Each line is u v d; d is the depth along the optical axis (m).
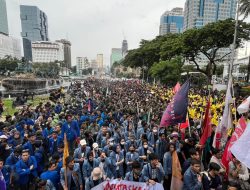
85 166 6.81
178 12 147.00
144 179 5.93
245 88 28.56
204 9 86.56
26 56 191.12
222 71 73.81
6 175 6.52
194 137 9.30
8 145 8.10
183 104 7.56
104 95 30.66
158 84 57.12
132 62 82.62
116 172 7.39
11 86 49.09
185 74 48.41
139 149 8.05
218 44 40.72
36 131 9.55
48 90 54.16
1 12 191.75
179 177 6.08
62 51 192.50
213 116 12.72
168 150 7.00
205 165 7.85
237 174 5.93
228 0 84.25
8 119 12.03
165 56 49.81
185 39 41.12
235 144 4.84
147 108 16.56
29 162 6.89
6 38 151.12
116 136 9.60
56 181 6.41
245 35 38.00
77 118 13.06
